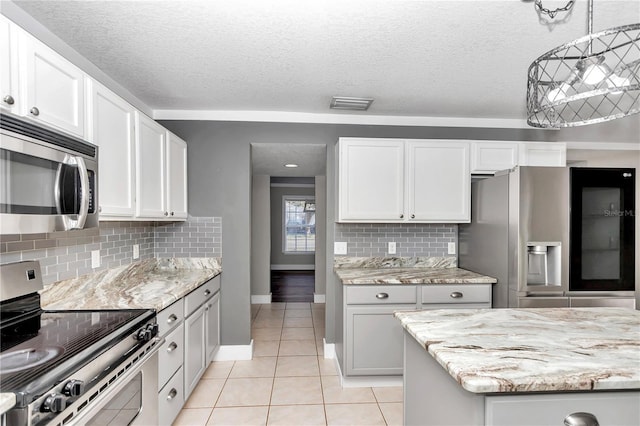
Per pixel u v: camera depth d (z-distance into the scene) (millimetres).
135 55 2078
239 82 2500
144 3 1564
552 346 1228
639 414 1026
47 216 1295
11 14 1570
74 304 1834
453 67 2238
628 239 2426
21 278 1542
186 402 2404
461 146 3014
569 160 3316
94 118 1688
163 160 2590
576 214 2395
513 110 3105
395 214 2957
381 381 2695
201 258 3168
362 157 2936
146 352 1565
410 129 3299
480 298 2699
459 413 1113
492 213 2713
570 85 1197
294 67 2246
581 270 2396
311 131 3240
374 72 2318
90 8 1600
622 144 3572
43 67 1347
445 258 3344
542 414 1001
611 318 1591
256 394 2553
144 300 1911
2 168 1109
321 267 5309
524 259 2379
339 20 1707
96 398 1194
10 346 1230
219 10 1622
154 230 3141
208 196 3170
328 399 2494
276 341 3643
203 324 2635
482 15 1660
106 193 1821
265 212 5297
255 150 3502
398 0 1546
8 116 1129
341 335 2795
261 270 5316
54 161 1336
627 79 1098
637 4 1546
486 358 1119
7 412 915
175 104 2992
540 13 1639
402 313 1682
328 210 3270
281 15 1664
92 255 2164
